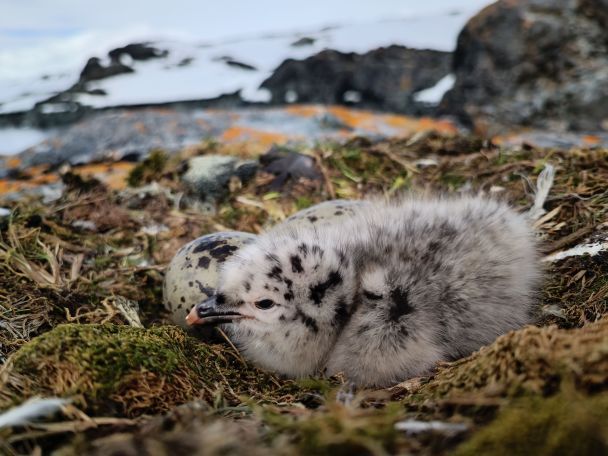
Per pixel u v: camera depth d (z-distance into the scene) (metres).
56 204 0.40
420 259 0.26
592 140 0.55
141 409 0.19
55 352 0.19
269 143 0.52
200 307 0.26
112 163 0.53
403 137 0.46
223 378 0.23
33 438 0.16
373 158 0.41
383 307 0.25
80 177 0.43
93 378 0.19
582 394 0.15
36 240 0.33
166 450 0.15
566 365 0.16
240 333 0.26
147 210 0.39
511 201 0.34
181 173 0.42
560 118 0.64
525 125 0.65
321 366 0.26
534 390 0.16
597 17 0.66
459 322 0.25
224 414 0.19
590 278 0.27
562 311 0.26
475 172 0.38
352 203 0.31
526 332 0.17
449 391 0.18
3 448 0.16
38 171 0.53
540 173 0.34
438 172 0.39
